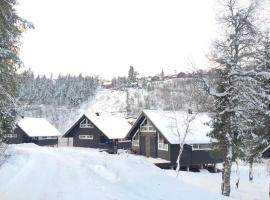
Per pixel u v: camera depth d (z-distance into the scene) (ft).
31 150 122.42
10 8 49.62
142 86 484.33
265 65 76.69
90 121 208.54
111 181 53.72
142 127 163.02
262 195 101.04
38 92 461.37
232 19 76.74
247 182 121.49
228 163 78.59
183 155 141.90
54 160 83.82
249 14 74.95
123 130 208.13
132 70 541.75
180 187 51.90
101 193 43.88
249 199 94.43
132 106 404.57
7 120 69.31
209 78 80.59
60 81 522.06
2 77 54.44
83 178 56.08
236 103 77.25
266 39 75.56
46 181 53.21
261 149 83.97
